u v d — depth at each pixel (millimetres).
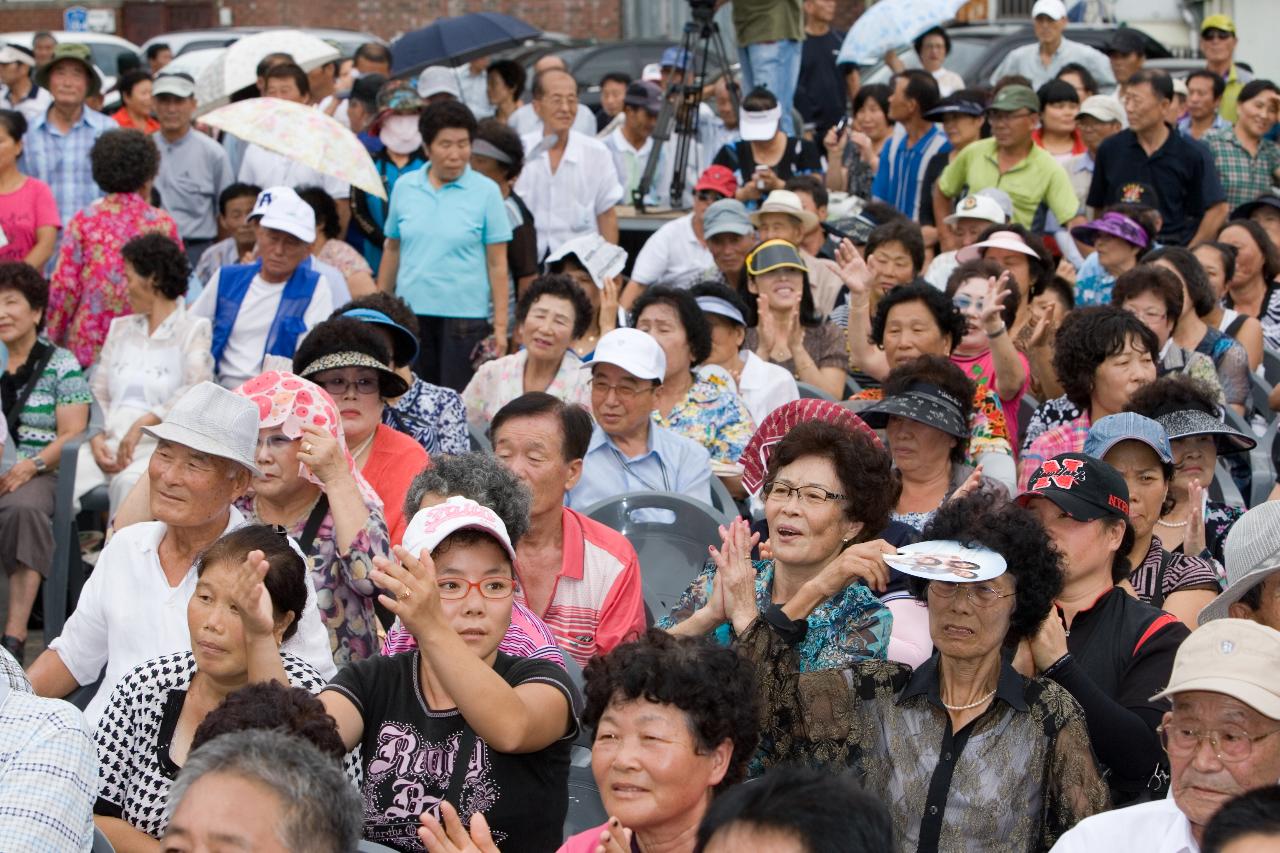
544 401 6895
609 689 4488
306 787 3850
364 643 6457
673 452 8430
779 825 3408
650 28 24797
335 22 31516
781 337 10445
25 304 9617
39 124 14672
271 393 6574
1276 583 5469
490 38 17281
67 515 9250
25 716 4582
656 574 7746
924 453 7332
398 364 8719
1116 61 17031
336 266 12164
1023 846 4891
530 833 5070
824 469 5883
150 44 25141
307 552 6465
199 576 5465
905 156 15719
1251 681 4309
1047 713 4949
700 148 16344
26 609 9188
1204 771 4371
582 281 10695
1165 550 6703
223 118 12172
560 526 6961
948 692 5051
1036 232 13852
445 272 11758
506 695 4855
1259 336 10586
